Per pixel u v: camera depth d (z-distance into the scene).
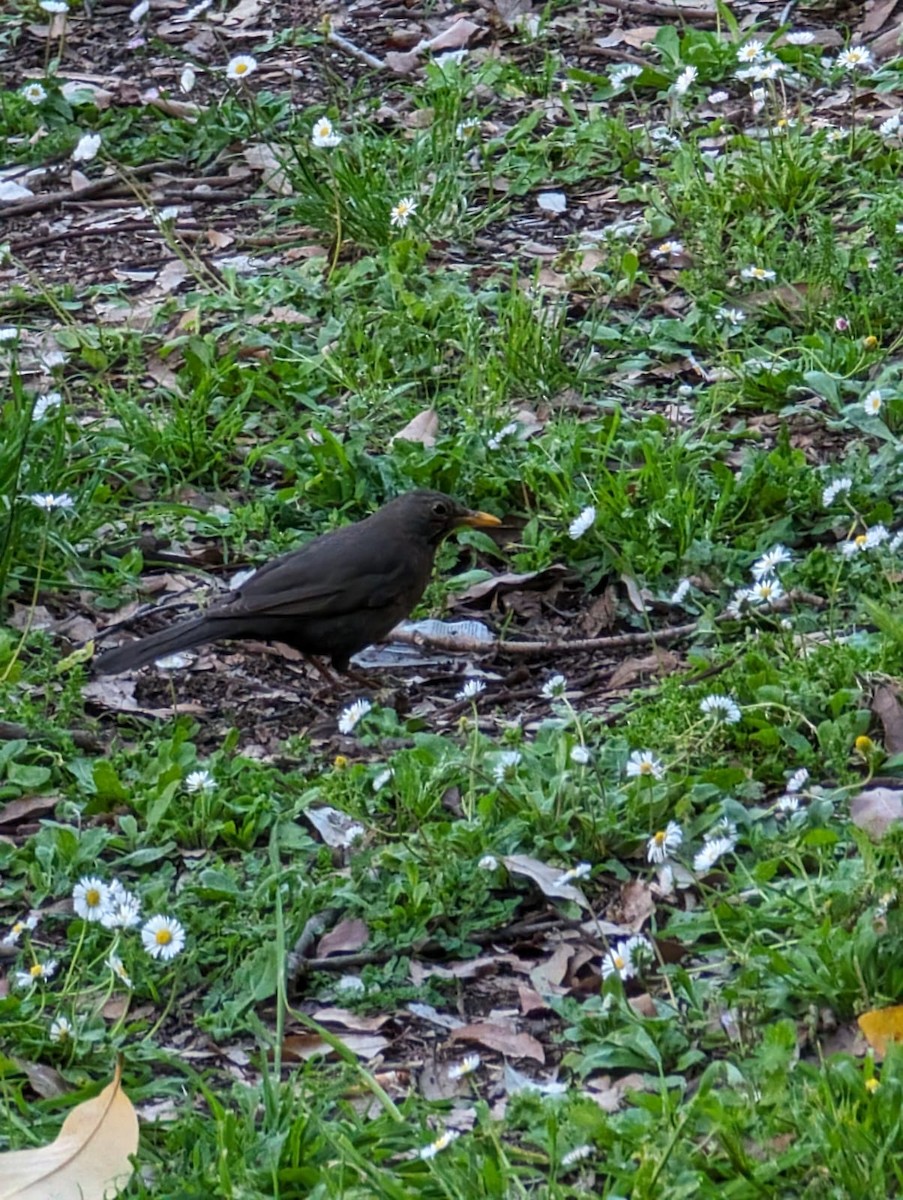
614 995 5.52
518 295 9.95
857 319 9.91
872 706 6.82
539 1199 4.76
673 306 10.38
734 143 11.54
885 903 5.45
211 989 5.87
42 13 14.62
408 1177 4.86
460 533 8.82
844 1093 4.91
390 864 6.28
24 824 6.83
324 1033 5.40
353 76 13.34
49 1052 5.56
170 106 13.03
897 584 7.89
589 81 12.78
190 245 11.54
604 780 6.60
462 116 12.50
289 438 9.52
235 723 7.63
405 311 10.28
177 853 6.52
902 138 11.49
